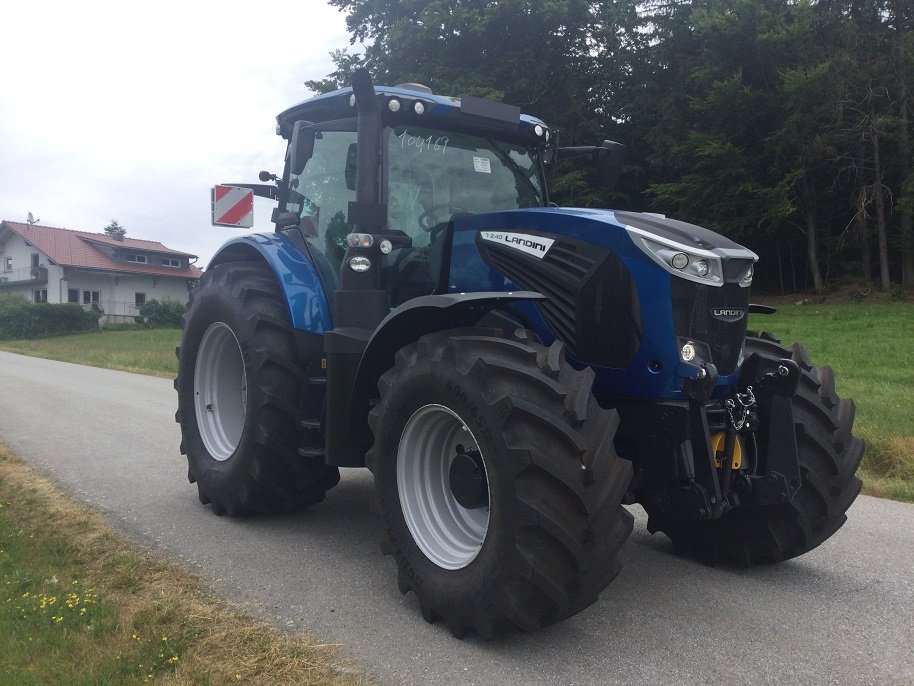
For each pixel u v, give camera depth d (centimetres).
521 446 297
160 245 6438
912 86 3122
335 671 289
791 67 3212
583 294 362
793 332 2086
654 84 3397
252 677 281
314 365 454
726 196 3247
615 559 307
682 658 306
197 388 534
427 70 2922
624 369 354
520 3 2859
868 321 2256
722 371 354
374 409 367
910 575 411
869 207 3234
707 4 3478
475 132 467
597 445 304
